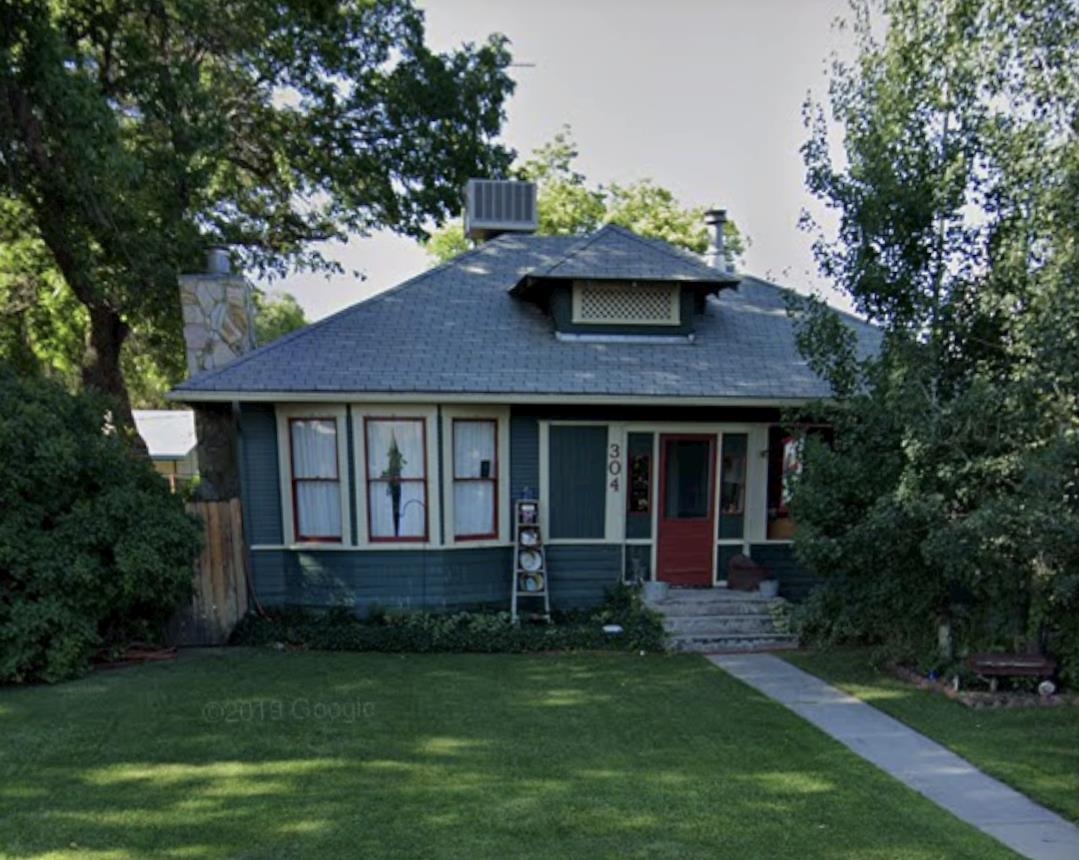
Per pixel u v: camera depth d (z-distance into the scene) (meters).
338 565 9.99
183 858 3.98
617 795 4.89
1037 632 7.28
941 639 7.77
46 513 7.69
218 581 9.15
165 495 8.78
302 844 4.15
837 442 8.07
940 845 4.28
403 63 17.28
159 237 12.69
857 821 4.57
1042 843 4.32
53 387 8.38
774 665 8.40
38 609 7.27
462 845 4.16
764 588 10.12
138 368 20.95
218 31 13.02
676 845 4.21
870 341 11.79
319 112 16.89
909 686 7.55
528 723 6.33
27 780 5.00
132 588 7.74
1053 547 6.27
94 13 11.66
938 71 7.28
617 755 5.63
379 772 5.21
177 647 8.99
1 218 14.01
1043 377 6.42
